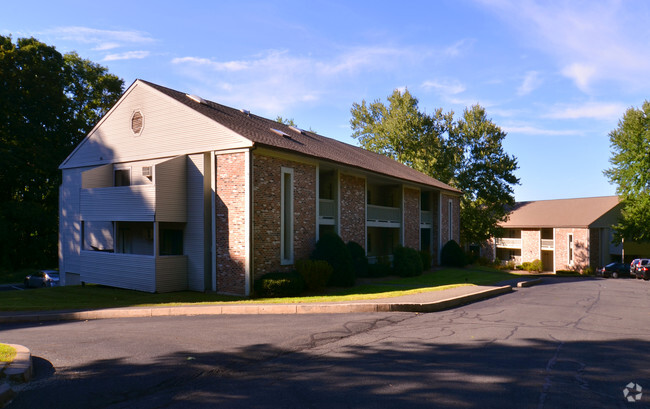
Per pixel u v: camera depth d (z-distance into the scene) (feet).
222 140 58.70
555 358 22.89
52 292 59.62
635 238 138.00
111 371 20.89
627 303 47.06
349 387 18.39
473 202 154.40
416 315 36.58
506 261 177.78
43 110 110.22
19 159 105.29
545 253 168.45
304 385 18.70
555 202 180.04
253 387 18.52
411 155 150.92
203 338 27.78
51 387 18.70
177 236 63.57
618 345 25.90
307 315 36.42
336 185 75.82
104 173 69.62
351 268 66.59
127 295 56.70
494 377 19.66
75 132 118.83
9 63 104.78
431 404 16.44
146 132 66.64
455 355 23.45
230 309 39.34
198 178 60.85
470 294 47.55
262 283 55.72
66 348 25.77
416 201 105.91
